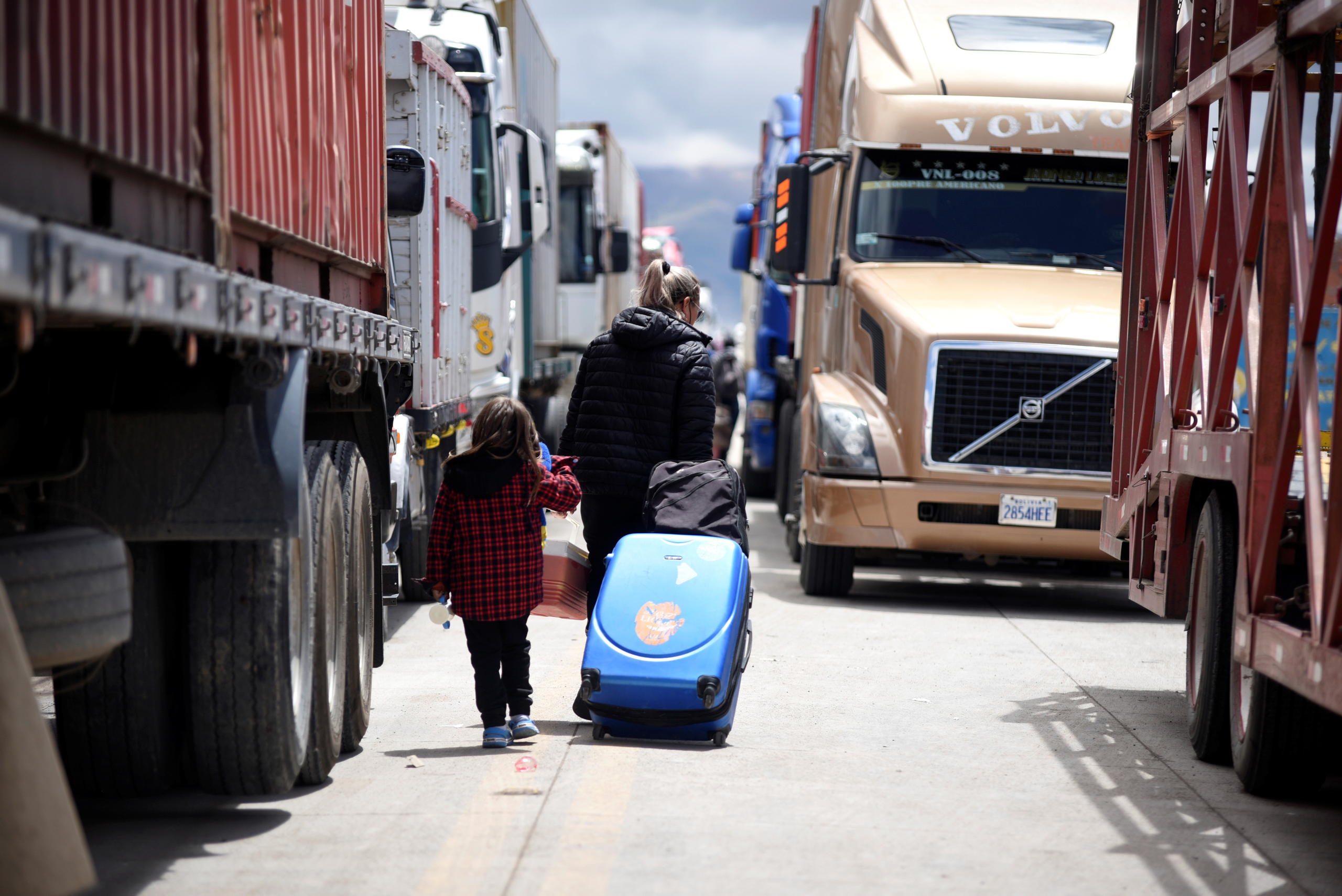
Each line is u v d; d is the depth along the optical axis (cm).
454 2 3125
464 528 1428
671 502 1523
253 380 1062
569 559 1585
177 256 916
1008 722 1633
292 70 1264
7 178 704
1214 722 1439
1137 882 1063
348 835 1136
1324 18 1105
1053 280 2688
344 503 1406
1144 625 2423
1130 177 1817
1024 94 2791
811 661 1988
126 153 852
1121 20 2959
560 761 1384
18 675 721
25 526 927
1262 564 1247
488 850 1096
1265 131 1251
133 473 1048
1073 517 2486
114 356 1059
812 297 3180
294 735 1189
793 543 3192
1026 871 1080
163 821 1178
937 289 2638
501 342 3250
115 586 908
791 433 3525
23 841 715
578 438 1606
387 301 1709
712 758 1412
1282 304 1229
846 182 2855
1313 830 1226
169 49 931
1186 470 1505
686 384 1573
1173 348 1600
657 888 1011
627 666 1412
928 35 2894
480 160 2997
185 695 1174
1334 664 1062
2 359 904
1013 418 2481
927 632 2261
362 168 1580
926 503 2503
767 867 1066
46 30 733
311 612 1248
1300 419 1166
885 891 1020
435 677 1856
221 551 1152
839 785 1320
